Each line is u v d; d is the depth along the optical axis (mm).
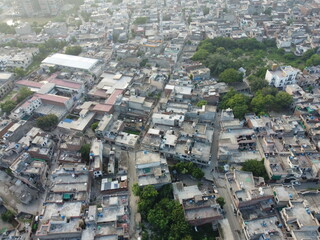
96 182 135875
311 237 100938
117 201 115688
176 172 139000
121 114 180500
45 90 194875
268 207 113125
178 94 184875
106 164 145750
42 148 146625
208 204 114438
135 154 142500
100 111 173375
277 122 155000
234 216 118750
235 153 142500
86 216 111062
